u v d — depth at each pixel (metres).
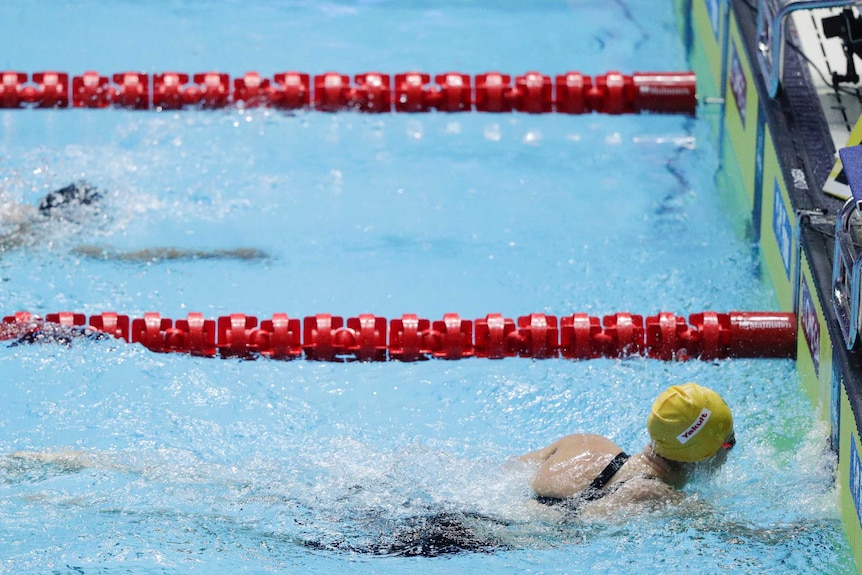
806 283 18.22
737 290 21.08
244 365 19.41
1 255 21.78
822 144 19.69
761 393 18.52
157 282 21.36
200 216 23.47
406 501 15.70
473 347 19.89
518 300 21.02
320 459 16.89
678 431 14.73
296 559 14.77
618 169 25.30
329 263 22.12
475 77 27.66
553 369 19.41
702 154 25.86
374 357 19.73
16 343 19.33
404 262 22.17
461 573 14.55
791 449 17.02
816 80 21.23
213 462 16.84
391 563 14.72
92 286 21.11
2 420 17.59
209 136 26.38
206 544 14.96
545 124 27.12
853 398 14.77
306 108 27.55
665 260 22.06
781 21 20.05
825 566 14.70
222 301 20.91
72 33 30.50
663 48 30.22
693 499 15.22
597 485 15.21
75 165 24.89
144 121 26.84
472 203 24.06
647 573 14.45
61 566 14.48
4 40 29.91
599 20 31.88
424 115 27.50
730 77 25.06
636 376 19.16
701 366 19.34
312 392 18.78
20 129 26.22
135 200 23.81
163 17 31.70
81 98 27.22
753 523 15.37
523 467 16.08
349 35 30.83
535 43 30.47
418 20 31.83
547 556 14.73
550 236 22.92
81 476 16.22
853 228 17.28
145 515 15.49
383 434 17.70
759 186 22.09
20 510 15.48
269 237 22.91
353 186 24.66
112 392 18.39
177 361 19.34
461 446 17.44
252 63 29.11
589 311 20.66
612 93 27.31
